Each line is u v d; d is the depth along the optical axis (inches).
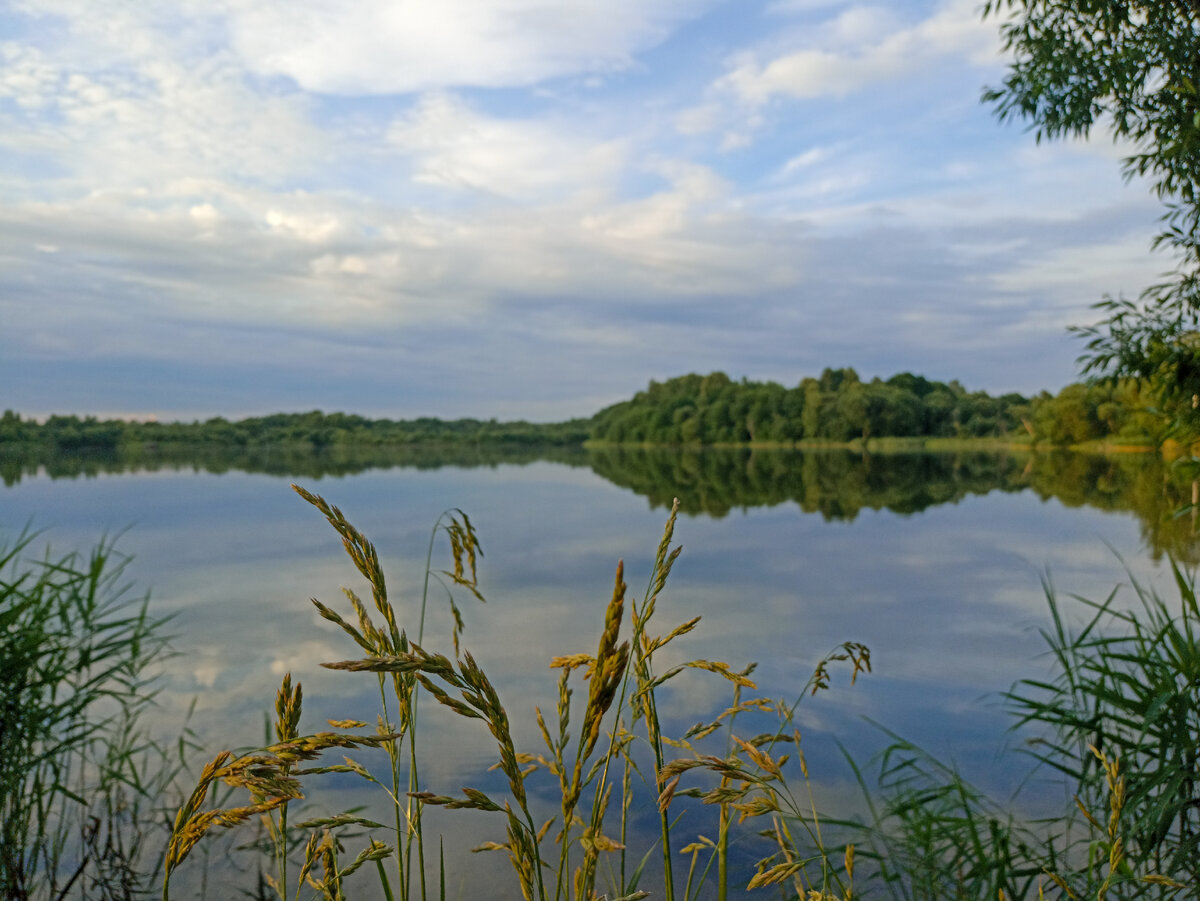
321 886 48.4
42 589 149.0
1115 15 218.5
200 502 856.3
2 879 116.0
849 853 61.4
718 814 137.6
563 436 5221.5
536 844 40.6
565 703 49.5
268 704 206.5
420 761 169.5
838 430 3826.3
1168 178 214.2
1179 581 119.7
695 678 231.3
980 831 121.3
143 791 146.7
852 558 479.2
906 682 225.8
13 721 134.3
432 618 315.3
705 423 4397.1
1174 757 114.0
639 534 598.9
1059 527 610.2
